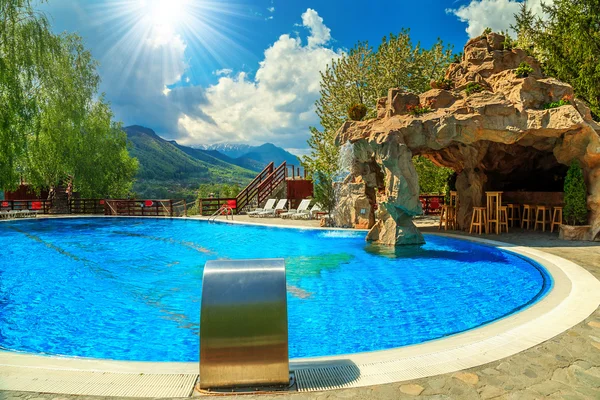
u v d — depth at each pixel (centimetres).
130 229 1898
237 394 317
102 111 2719
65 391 321
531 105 1235
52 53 1975
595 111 1773
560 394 314
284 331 328
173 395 316
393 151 1241
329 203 1783
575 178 1209
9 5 1755
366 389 325
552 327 470
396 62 2530
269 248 1286
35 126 1981
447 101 1374
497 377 344
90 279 904
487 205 1396
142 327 593
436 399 307
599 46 1731
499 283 790
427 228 1619
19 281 884
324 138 2870
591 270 775
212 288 330
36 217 2245
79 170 2447
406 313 623
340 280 836
